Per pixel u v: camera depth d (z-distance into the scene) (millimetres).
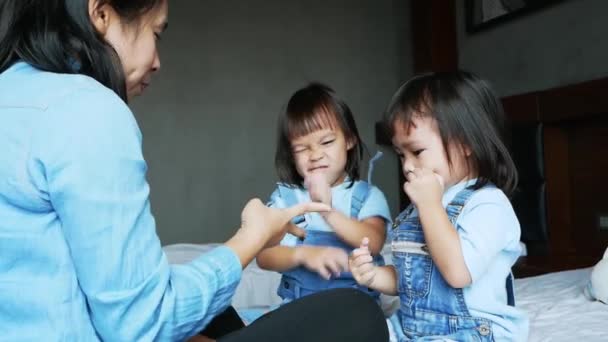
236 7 3803
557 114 2746
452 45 3471
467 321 1008
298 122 1304
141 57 794
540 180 2879
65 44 711
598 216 2803
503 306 1021
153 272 625
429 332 1042
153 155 3646
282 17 3875
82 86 647
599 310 1341
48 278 601
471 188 1075
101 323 606
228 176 3773
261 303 1846
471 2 3314
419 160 1093
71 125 604
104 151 606
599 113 2547
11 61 727
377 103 4012
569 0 2701
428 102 1070
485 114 1087
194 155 3723
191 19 3723
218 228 3756
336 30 3955
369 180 1482
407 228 1134
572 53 2695
